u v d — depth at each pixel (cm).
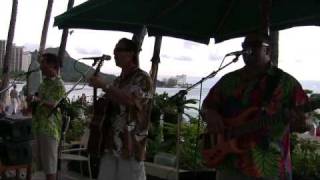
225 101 332
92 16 446
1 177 693
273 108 315
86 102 870
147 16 464
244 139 320
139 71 398
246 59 326
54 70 565
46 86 566
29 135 652
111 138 397
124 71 402
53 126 563
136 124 392
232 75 332
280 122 315
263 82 321
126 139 390
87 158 666
